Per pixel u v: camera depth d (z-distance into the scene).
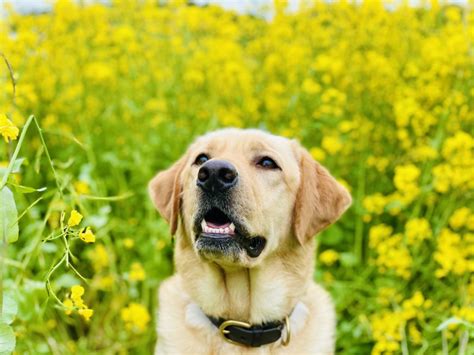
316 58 1.67
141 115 1.64
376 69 1.60
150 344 1.33
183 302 1.08
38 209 1.43
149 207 1.44
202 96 1.71
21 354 1.13
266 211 1.01
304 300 1.08
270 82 1.72
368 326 1.25
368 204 1.37
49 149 1.58
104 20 1.78
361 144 1.53
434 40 1.58
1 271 0.80
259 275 1.03
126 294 1.36
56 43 1.70
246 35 1.93
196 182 0.98
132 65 1.71
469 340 1.18
